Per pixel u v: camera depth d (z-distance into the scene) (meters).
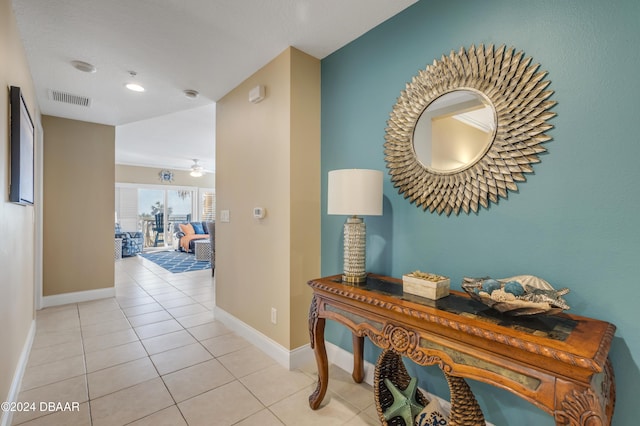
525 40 1.36
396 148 1.87
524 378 0.95
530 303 1.07
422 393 1.64
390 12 1.85
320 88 2.41
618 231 1.15
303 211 2.29
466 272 1.58
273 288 2.36
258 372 2.13
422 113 1.75
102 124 3.93
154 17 1.84
